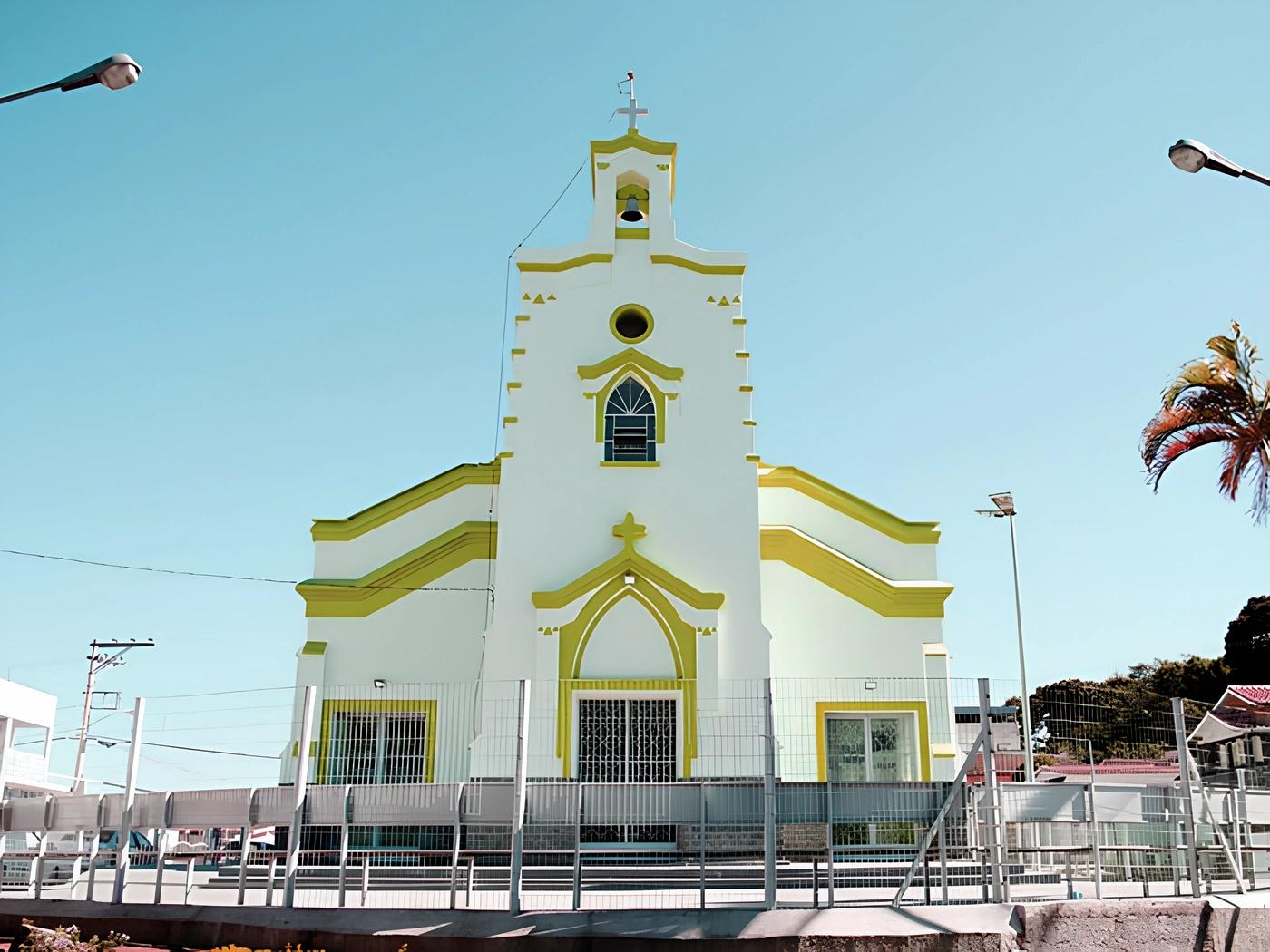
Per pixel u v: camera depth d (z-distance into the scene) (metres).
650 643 23.61
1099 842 15.91
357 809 15.91
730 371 25.66
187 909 16.05
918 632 25.61
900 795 15.56
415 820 15.66
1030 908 13.92
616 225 26.59
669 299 26.06
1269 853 18.88
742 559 24.47
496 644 23.75
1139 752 22.55
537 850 15.55
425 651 25.47
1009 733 36.25
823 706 24.45
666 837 18.44
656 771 22.94
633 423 25.47
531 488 24.81
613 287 26.11
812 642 25.56
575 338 25.81
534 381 25.50
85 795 18.77
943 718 24.48
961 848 15.28
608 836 18.48
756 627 24.03
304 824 16.11
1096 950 14.12
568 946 13.58
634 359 25.41
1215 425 20.91
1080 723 23.70
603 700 23.39
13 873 24.36
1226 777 20.89
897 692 24.61
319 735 21.80
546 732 22.95
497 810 15.52
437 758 22.81
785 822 15.41
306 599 25.69
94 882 20.08
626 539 24.19
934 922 13.65
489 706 23.17
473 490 26.84
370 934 14.26
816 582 25.91
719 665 23.64
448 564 25.95
